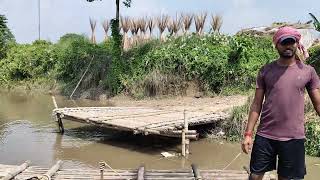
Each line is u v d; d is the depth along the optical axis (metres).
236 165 9.91
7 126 14.41
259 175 4.51
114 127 11.39
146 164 9.98
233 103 16.03
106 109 14.32
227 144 11.66
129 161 10.23
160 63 19.62
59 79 25.11
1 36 31.28
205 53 19.11
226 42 19.83
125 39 22.95
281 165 4.42
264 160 4.46
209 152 10.94
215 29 21.38
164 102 18.16
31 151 11.09
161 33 22.58
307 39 19.66
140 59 20.47
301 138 4.37
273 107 4.37
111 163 10.06
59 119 13.22
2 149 11.27
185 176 7.27
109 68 21.78
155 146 11.60
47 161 10.18
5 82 27.27
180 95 18.97
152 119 11.99
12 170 7.54
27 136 12.84
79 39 27.58
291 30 4.25
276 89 4.35
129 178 7.20
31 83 26.14
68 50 25.36
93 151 11.11
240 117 12.05
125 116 12.59
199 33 21.66
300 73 4.32
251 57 19.05
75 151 11.09
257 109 4.51
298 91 4.32
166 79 19.19
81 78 22.19
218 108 14.54
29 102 20.64
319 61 14.74
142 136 12.63
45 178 7.00
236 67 18.56
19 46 30.52
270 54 19.42
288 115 4.33
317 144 10.34
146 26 23.03
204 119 11.91
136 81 19.98
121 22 23.19
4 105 19.66
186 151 10.64
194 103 17.19
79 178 7.28
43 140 12.30
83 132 13.34
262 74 4.47
